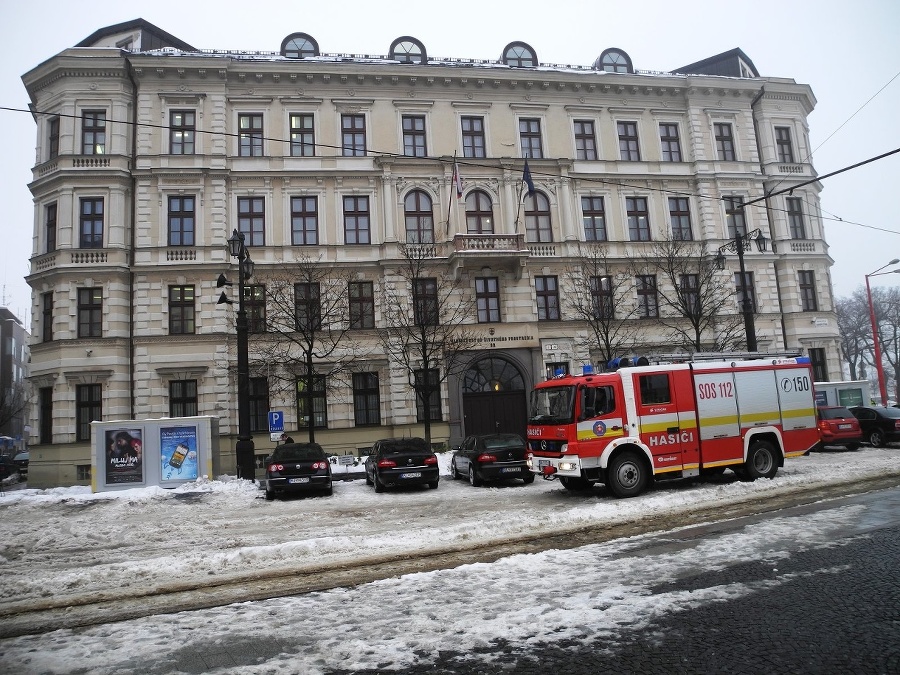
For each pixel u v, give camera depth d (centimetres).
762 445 1390
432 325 2594
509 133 2947
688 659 439
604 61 3312
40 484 2403
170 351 2483
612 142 3058
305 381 2480
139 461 1847
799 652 440
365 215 2784
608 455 1247
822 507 998
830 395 2648
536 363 2750
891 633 466
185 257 2558
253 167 2700
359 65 2792
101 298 2497
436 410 2659
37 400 2472
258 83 2752
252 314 2569
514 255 2691
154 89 2641
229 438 2466
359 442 2570
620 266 2903
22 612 636
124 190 2558
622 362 1372
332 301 2567
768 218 3153
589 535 895
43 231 2578
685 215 3092
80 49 2586
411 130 2869
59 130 2578
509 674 429
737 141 3172
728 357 1419
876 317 6512
